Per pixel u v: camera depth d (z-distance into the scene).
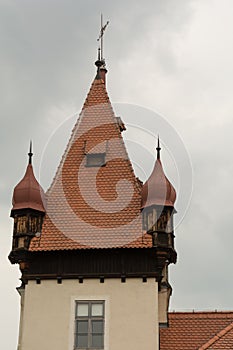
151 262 52.09
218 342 49.06
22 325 51.59
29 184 54.84
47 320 51.25
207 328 52.41
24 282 52.47
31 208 54.03
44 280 52.31
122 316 50.84
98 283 51.91
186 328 52.53
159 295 53.59
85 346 50.47
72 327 50.94
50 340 50.75
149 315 50.72
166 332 52.22
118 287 51.69
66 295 51.78
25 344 50.75
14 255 52.88
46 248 52.81
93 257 52.62
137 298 51.25
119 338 50.28
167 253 52.28
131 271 51.94
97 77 62.56
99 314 51.22
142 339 50.12
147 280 51.62
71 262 52.62
